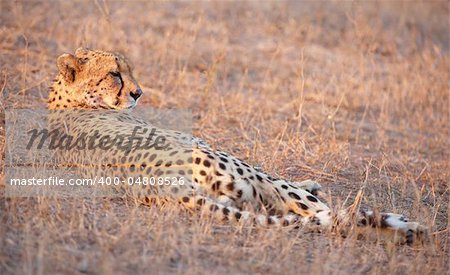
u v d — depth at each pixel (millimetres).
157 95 14008
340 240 8367
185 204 8453
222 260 7703
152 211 8461
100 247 7609
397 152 13234
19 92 12328
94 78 10570
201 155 8586
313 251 8172
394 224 8461
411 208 9969
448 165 12617
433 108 16375
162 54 15852
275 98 15234
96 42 15414
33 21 16000
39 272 6980
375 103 15938
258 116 13805
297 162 11477
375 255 8289
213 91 14898
